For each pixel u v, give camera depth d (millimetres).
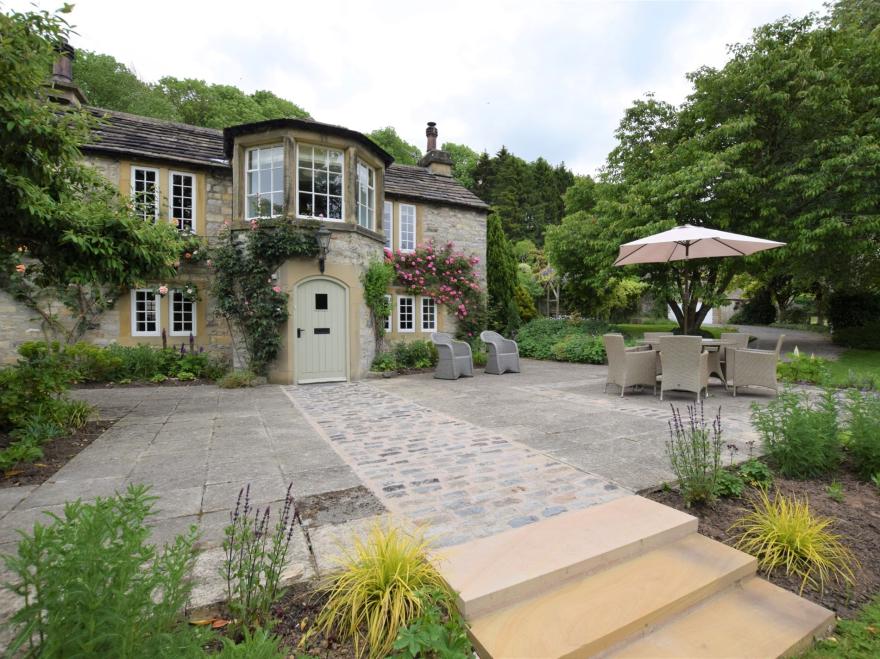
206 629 1399
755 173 11531
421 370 10734
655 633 1979
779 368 8125
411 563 1996
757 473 3363
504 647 1765
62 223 4484
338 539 2500
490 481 3404
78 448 4348
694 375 6340
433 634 1593
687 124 13023
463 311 13219
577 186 17453
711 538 2635
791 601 2172
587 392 7469
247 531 1988
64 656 1095
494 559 2246
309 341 8945
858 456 3461
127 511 1530
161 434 4906
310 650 1731
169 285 10117
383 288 9984
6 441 4430
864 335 14570
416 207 12945
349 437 4766
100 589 1172
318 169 9102
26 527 2668
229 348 10648
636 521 2652
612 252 12828
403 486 3322
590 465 3736
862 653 1877
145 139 10352
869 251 11875
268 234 8672
